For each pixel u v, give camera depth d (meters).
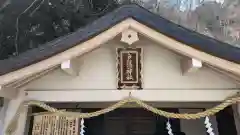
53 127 3.69
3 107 3.63
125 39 3.14
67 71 3.29
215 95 3.57
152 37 3.10
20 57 3.02
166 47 3.33
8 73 3.01
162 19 3.00
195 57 3.10
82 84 3.66
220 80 3.66
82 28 3.03
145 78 3.65
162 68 3.70
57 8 7.02
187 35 2.99
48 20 7.08
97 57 3.75
